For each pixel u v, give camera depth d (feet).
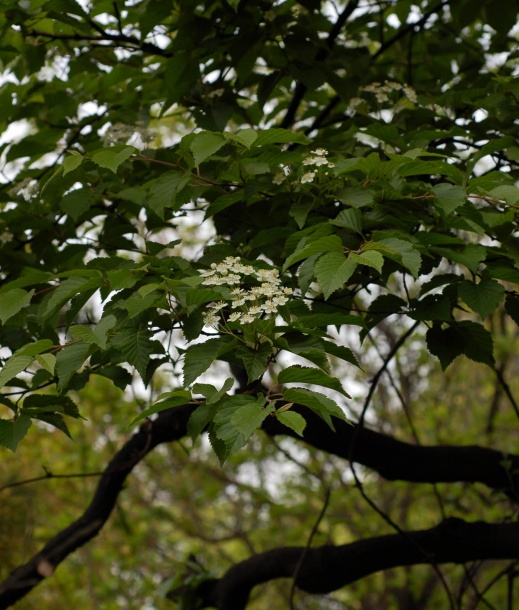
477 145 9.80
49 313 7.25
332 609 28.27
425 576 24.48
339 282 5.84
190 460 26.50
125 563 26.96
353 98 9.86
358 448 10.27
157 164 9.53
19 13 9.56
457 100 9.45
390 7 12.77
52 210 9.91
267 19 10.01
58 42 10.96
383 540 10.96
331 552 11.12
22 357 5.90
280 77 10.24
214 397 5.49
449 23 12.13
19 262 9.69
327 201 7.79
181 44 10.05
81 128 10.73
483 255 6.99
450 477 10.66
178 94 10.05
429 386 27.27
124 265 7.45
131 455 10.84
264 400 5.45
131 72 10.79
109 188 9.32
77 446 24.52
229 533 31.19
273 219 8.63
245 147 7.30
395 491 27.25
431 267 7.76
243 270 6.24
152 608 27.17
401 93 10.27
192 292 6.04
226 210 9.11
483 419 26.53
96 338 6.07
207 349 5.99
